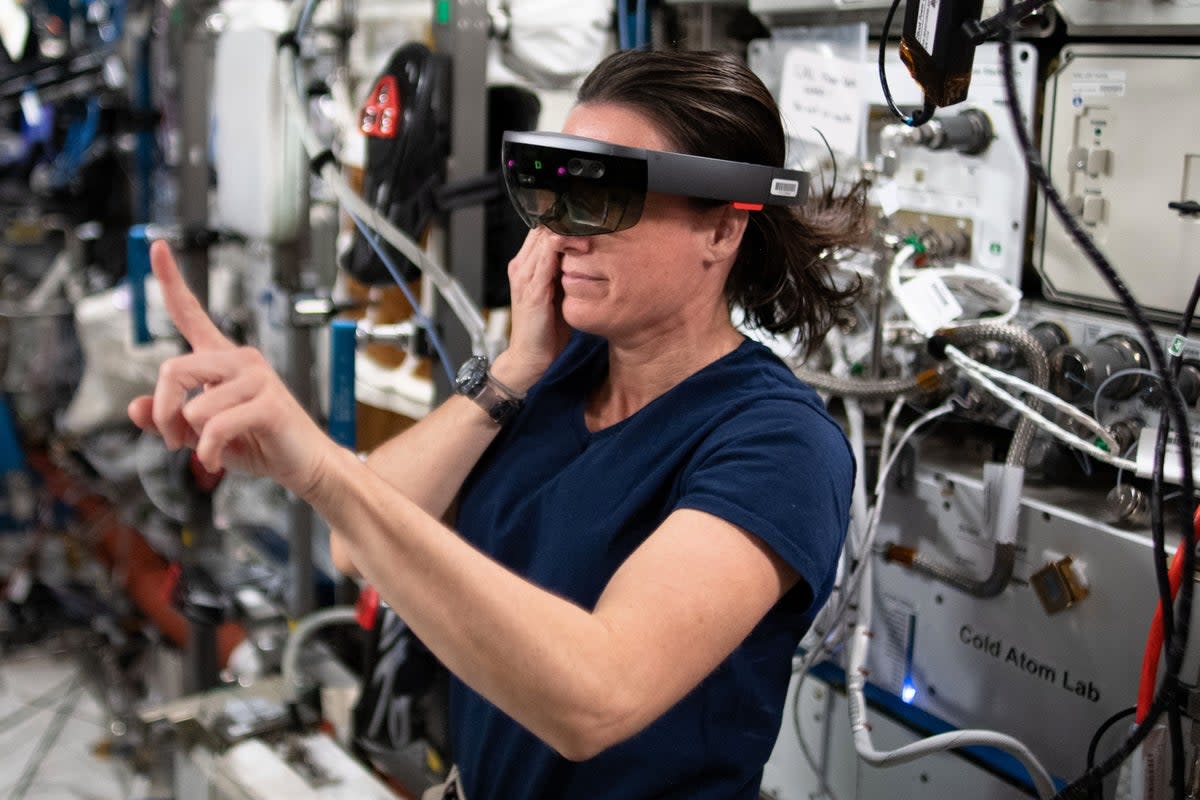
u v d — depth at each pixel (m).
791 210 1.22
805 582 1.04
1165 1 1.28
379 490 0.91
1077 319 1.45
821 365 1.67
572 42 1.81
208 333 0.94
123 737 3.15
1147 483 1.39
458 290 1.59
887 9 1.55
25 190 3.76
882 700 1.57
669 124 1.10
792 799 1.66
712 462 1.07
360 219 1.67
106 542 3.53
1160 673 1.20
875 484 1.60
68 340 3.58
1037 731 1.40
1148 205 1.36
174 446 0.93
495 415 1.32
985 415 1.49
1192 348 1.31
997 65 1.48
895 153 1.61
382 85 1.71
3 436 3.72
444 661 0.92
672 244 1.10
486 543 1.29
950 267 1.55
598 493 1.17
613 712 0.89
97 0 3.40
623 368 1.23
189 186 2.34
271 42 1.90
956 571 1.47
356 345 1.88
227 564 2.33
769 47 1.76
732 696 1.11
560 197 1.10
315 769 1.64
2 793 3.07
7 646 3.70
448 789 1.33
